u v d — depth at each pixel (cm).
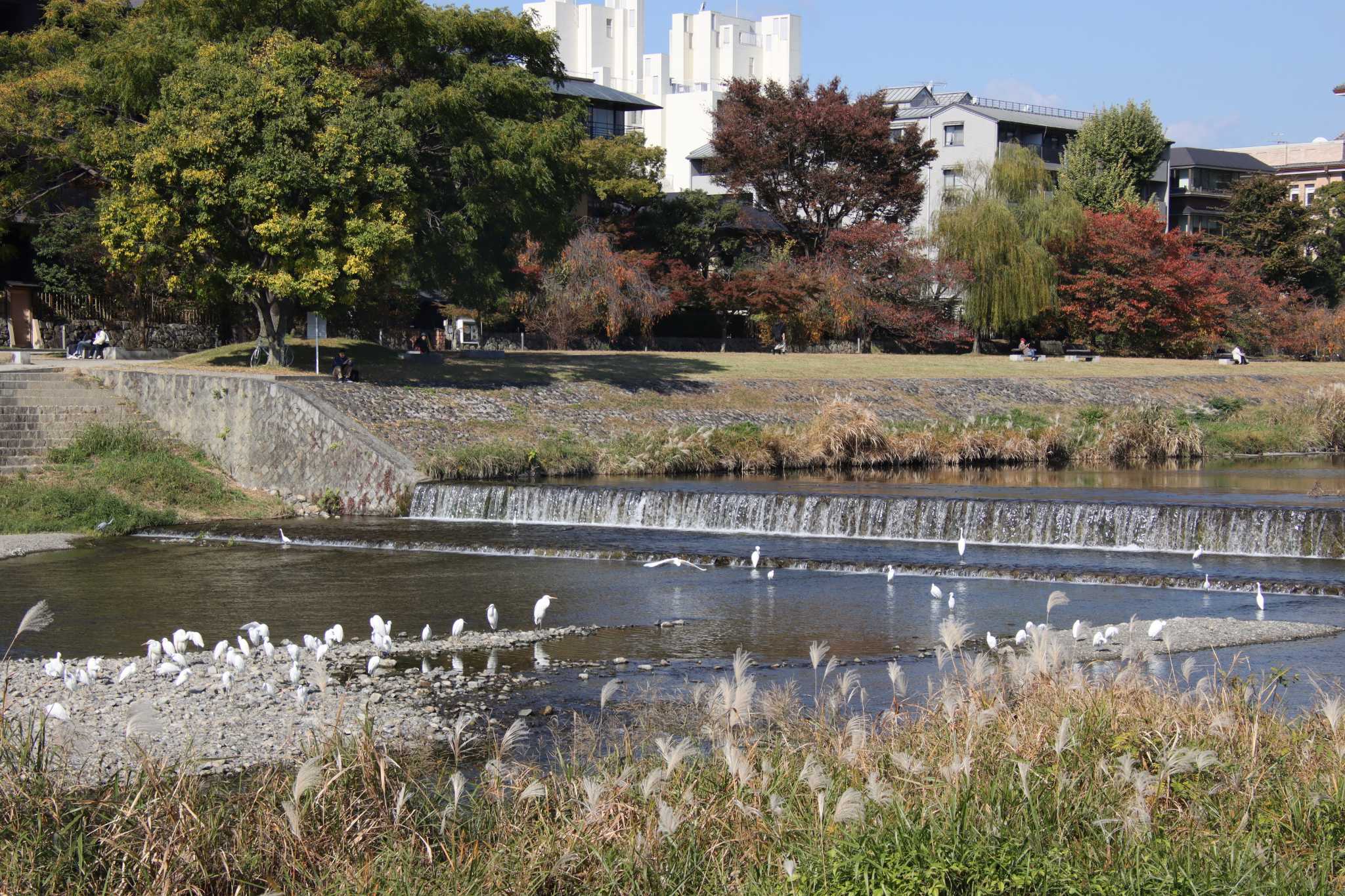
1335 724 1041
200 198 3722
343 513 3469
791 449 4069
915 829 863
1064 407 5038
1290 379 5878
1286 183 9169
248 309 5397
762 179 7969
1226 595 2230
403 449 3581
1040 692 1155
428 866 880
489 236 4559
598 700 1530
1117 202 8869
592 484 3500
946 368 5666
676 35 13012
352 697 1545
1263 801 951
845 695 1189
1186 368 6109
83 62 4475
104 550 2880
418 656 1803
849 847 853
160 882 837
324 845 893
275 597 2272
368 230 3788
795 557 2611
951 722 1012
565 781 1018
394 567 2606
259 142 3800
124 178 3906
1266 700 1311
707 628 1989
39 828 866
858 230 6969
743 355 5812
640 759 1130
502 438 3844
